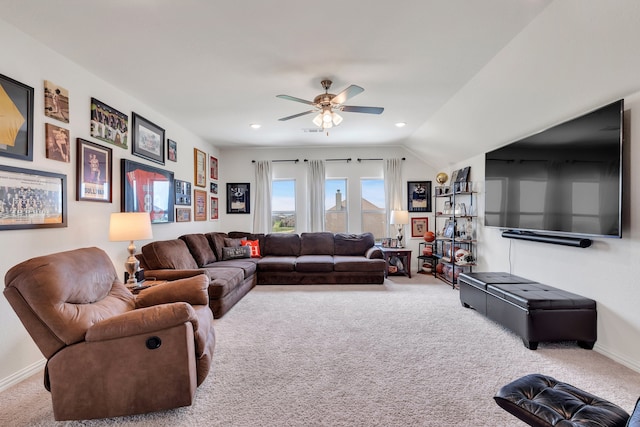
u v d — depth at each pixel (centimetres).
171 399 169
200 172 532
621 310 227
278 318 331
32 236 224
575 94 245
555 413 125
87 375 163
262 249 563
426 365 227
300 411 174
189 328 174
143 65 272
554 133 278
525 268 342
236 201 627
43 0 186
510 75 272
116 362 165
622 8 172
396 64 275
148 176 371
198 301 235
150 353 167
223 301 338
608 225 224
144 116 371
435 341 269
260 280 488
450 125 424
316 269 484
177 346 169
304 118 432
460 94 341
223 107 383
